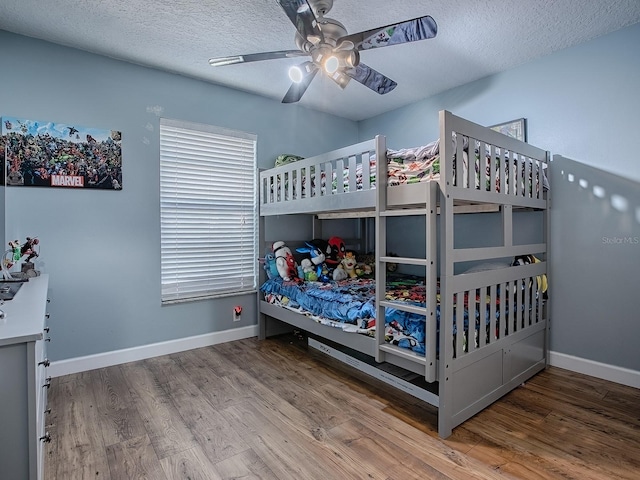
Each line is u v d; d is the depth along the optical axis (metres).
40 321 1.19
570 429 1.85
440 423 1.79
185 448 1.71
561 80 2.61
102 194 2.71
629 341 2.37
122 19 2.21
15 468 1.07
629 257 2.35
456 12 2.14
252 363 2.84
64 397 2.23
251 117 3.49
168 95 3.00
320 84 3.26
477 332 2.05
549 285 2.70
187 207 3.16
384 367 2.64
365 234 4.23
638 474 1.51
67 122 2.56
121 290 2.81
